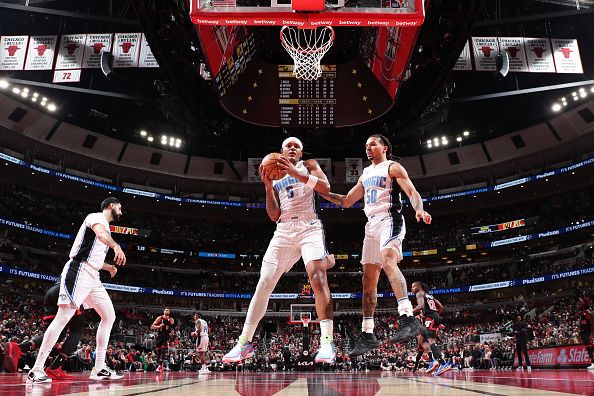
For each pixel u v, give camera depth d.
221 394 2.50
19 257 37.06
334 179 42.50
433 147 43.12
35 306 34.81
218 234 47.50
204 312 42.75
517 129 40.84
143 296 42.25
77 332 6.40
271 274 4.56
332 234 49.53
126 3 30.48
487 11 34.09
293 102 20.83
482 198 43.19
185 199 42.88
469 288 40.88
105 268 6.26
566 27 35.25
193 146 42.91
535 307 38.72
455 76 36.47
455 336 35.09
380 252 4.73
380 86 20.91
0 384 3.95
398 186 4.91
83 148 39.09
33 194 40.59
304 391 2.68
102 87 37.44
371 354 29.92
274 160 4.57
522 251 42.97
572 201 41.34
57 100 37.31
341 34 20.59
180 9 19.70
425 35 21.05
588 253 38.94
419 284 9.79
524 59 22.95
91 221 5.93
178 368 24.86
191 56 22.69
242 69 20.50
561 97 37.38
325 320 4.41
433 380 4.45
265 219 47.81
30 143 37.25
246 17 8.50
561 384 3.36
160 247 42.50
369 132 30.84
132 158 41.19
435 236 45.97
